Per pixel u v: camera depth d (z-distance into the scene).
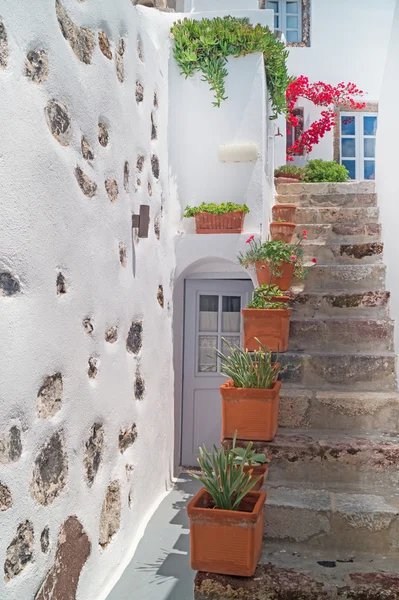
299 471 2.78
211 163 4.14
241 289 4.50
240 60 4.15
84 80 2.27
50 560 1.90
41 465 1.86
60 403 2.02
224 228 3.98
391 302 3.82
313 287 4.25
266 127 4.54
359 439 2.89
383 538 2.40
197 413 4.45
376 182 5.48
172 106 4.02
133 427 2.88
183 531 2.93
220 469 2.19
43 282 1.89
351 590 2.06
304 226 5.02
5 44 1.67
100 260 2.43
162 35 3.78
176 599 2.27
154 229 3.39
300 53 8.10
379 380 3.38
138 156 3.06
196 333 4.46
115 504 2.57
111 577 2.45
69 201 2.10
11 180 1.68
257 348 3.51
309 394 3.17
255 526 2.14
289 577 2.15
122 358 2.71
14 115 1.70
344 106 8.16
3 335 1.63
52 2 1.98
